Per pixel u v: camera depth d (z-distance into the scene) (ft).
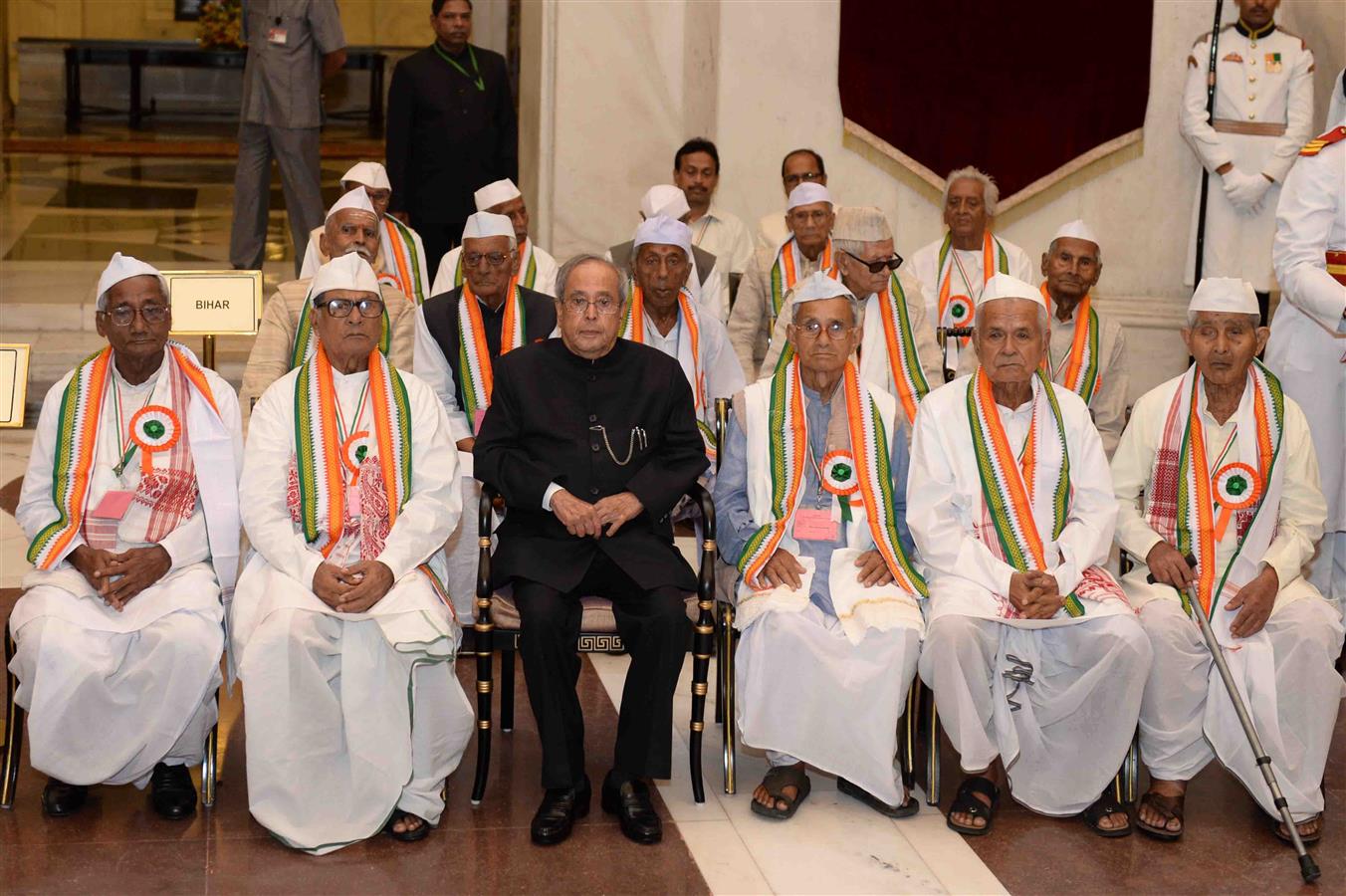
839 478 14.82
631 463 14.52
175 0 67.00
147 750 13.14
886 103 27.94
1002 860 13.24
